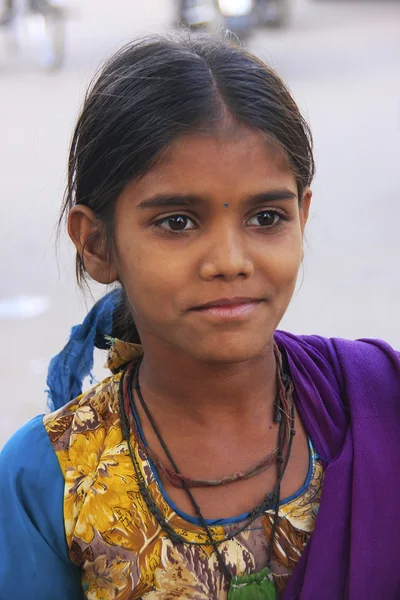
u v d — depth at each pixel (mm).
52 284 6613
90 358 1963
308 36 19688
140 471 1659
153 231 1537
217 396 1663
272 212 1566
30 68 16047
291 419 1720
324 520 1639
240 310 1529
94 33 20078
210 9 15086
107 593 1633
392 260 6895
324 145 10500
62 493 1667
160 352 1645
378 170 9406
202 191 1494
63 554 1677
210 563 1608
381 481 1675
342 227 7672
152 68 1555
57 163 9828
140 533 1620
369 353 1834
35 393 5113
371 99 12875
